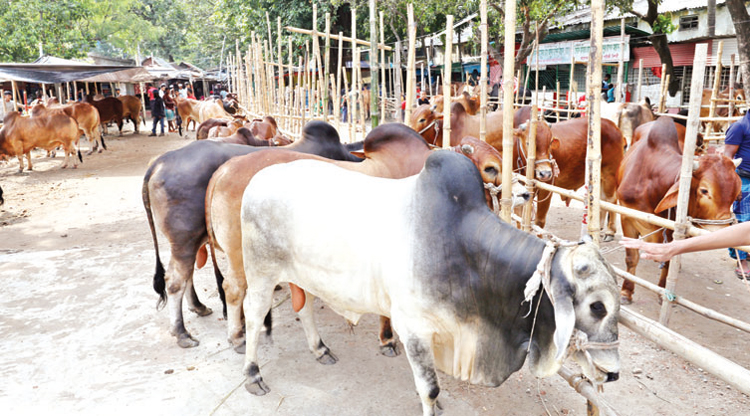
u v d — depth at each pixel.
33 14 27.03
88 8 32.59
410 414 3.31
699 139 6.30
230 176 3.70
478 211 2.62
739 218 5.42
